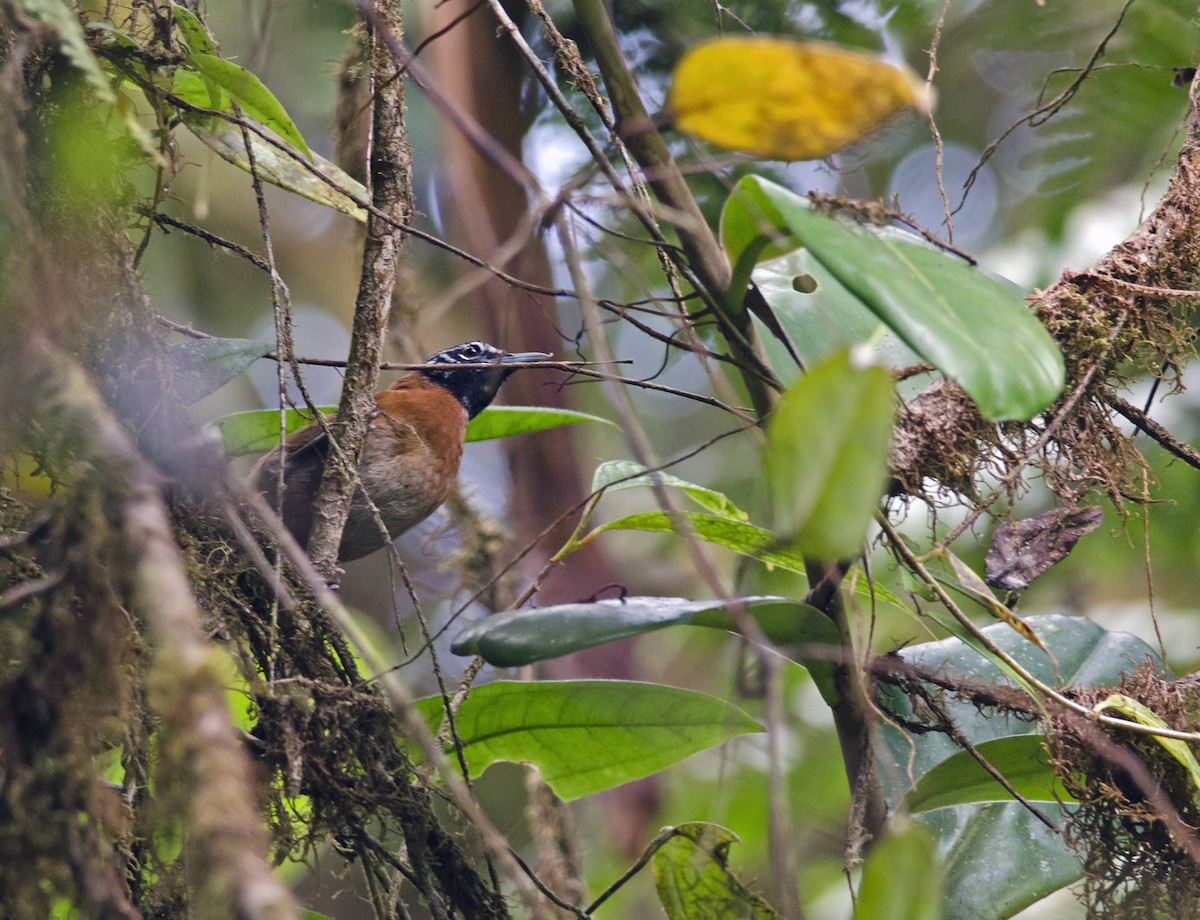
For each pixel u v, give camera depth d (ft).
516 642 14.47
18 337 11.86
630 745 17.99
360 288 19.10
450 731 17.53
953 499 21.80
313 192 19.26
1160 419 29.19
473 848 17.06
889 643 28.60
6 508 14.53
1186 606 31.35
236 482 13.44
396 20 19.25
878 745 17.26
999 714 19.24
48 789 11.15
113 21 18.47
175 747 8.27
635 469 19.86
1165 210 20.34
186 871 12.60
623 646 31.86
